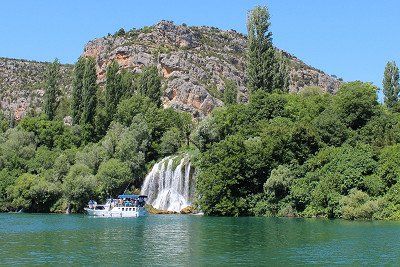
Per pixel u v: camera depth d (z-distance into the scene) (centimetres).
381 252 5456
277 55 17462
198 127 13250
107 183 13812
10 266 4728
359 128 12200
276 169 11025
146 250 5716
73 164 15212
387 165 9762
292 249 5706
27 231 8150
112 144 14925
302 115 13262
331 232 7325
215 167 11312
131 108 17312
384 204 9450
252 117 13425
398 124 11669
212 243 6281
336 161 10512
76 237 7162
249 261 4941
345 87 13150
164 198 13925
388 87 16725
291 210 10569
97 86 19000
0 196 14325
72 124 19212
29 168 15100
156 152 15875
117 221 10450
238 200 11112
